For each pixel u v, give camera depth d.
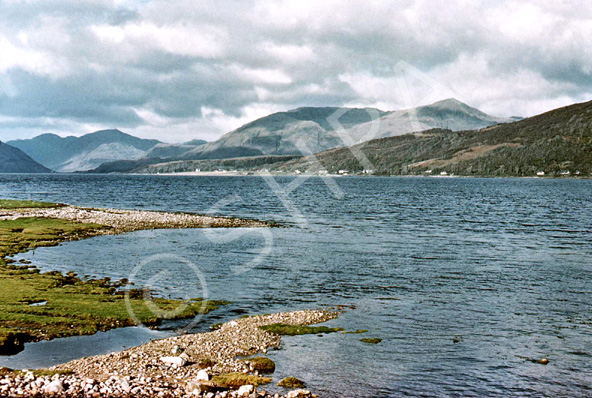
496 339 24.20
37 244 52.25
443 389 18.69
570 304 30.56
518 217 93.06
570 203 132.75
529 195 170.38
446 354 22.20
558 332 25.27
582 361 21.45
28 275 36.00
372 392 18.30
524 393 18.44
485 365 20.97
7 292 30.09
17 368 19.67
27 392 16.64
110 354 21.08
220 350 22.31
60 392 16.77
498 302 31.02
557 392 18.53
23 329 24.09
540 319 27.48
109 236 60.12
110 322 25.91
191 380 18.50
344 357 21.77
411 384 19.08
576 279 37.78
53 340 23.06
